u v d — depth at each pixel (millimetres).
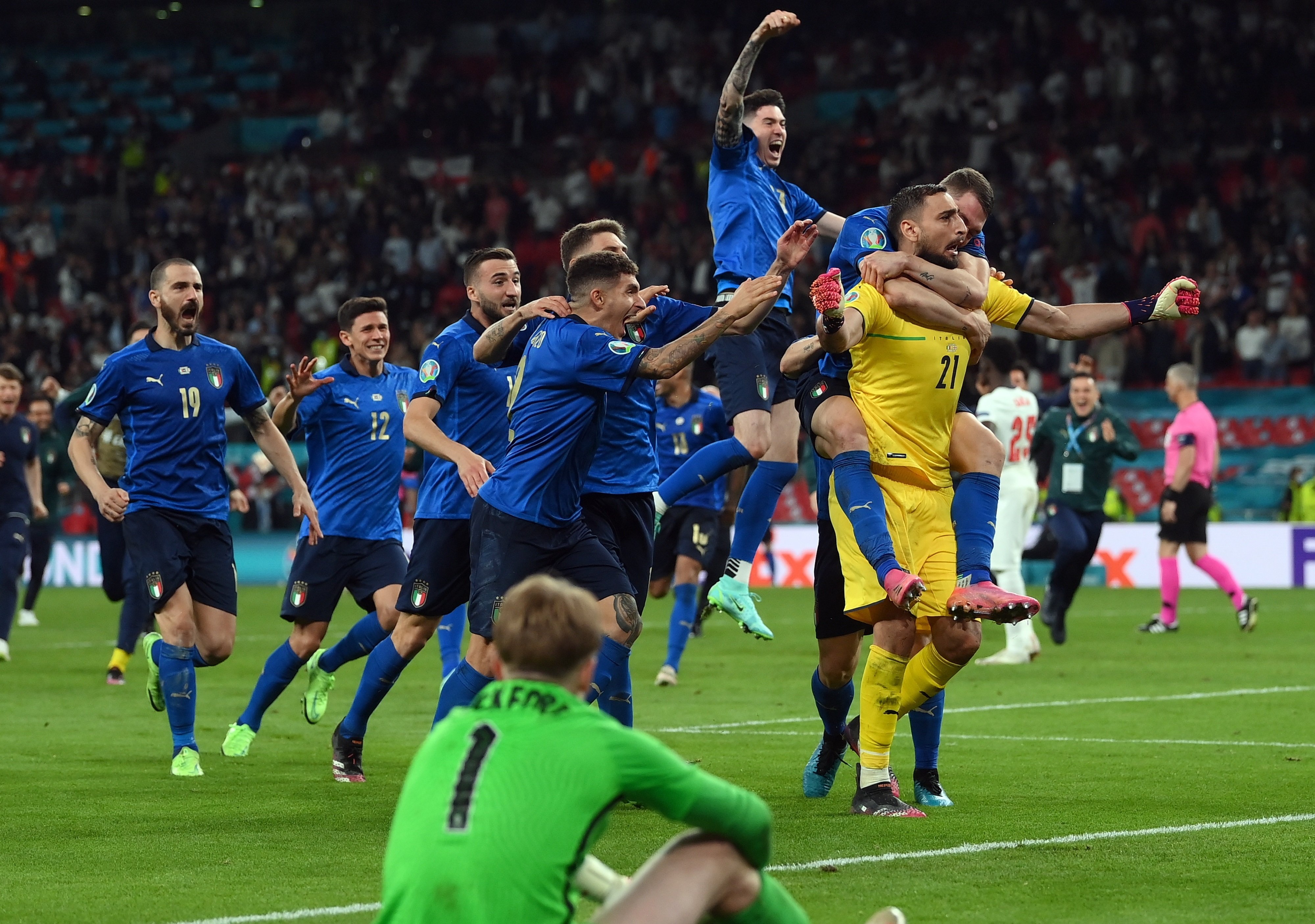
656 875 7438
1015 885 11211
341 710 23391
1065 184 64125
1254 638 34188
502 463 14719
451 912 6902
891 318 13664
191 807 14867
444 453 14945
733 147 18203
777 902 7688
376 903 10789
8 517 30578
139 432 17328
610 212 69375
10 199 82000
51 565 58219
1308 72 65688
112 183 80438
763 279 12766
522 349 15570
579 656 7328
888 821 13766
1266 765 17062
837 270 13195
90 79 87750
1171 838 12945
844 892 10969
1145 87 67750
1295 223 60219
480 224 71688
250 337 67750
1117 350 56750
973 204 14828
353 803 15094
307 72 83938
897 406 13820
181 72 88000
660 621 42219
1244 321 57719
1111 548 52344
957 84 70875
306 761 18125
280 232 73750
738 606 17578
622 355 13086
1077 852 12352
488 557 13648
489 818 6961
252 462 57500
